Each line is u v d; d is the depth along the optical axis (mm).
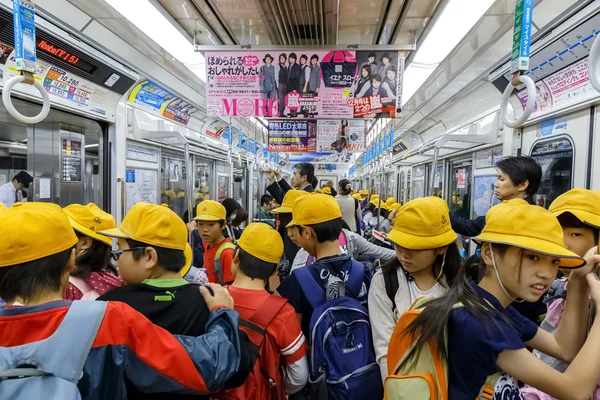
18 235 882
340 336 1459
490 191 4359
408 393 1026
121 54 3447
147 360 935
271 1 2617
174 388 951
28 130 3340
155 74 4090
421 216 1384
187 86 4816
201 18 3025
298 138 8133
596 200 1375
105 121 3727
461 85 4340
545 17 2674
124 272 1285
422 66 4074
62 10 2666
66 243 968
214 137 7379
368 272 1807
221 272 2533
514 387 1002
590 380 942
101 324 883
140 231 1261
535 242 958
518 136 3781
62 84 3039
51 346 816
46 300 915
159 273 1277
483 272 1124
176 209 5684
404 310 1437
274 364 1428
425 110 5898
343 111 3441
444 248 1430
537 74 3127
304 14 2824
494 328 961
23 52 1467
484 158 4570
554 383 922
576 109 2852
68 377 804
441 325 1007
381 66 3385
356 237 2680
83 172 3664
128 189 4195
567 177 3012
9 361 788
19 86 2600
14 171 3326
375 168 6863
